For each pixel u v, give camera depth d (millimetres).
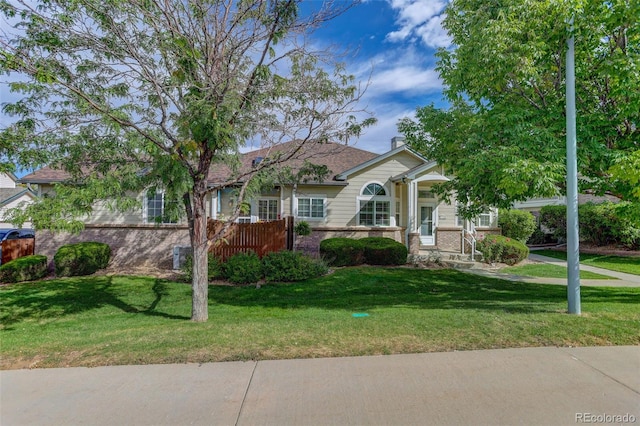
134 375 3578
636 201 6262
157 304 8141
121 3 5477
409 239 15031
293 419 2791
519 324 5020
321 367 3719
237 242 11812
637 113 5949
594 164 6520
